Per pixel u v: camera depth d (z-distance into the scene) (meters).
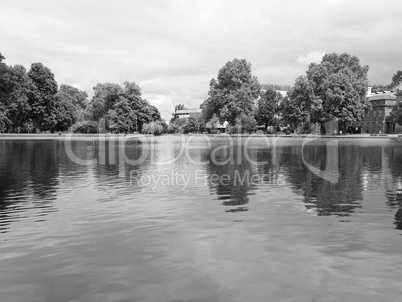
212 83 94.00
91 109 105.25
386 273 5.38
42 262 5.95
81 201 10.70
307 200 10.66
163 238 7.09
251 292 4.80
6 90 61.47
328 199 10.79
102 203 10.40
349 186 13.19
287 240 6.90
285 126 99.56
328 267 5.61
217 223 8.13
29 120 80.19
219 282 5.11
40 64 81.50
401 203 10.18
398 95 103.19
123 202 10.52
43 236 7.32
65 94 96.88
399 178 15.19
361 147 39.09
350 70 87.69
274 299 4.61
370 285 4.98
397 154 28.72
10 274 5.50
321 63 90.31
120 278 5.29
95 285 5.08
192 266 5.68
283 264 5.73
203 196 11.39
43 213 9.23
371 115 108.25
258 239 6.97
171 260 5.94
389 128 104.50
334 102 78.75
